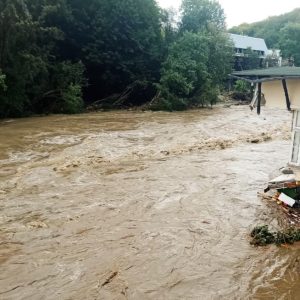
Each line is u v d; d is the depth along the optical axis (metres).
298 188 11.29
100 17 35.22
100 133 22.34
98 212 10.63
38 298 6.79
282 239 9.02
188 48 38.62
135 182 13.39
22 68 27.78
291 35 69.88
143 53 38.38
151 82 38.69
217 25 45.91
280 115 32.97
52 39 31.97
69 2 34.59
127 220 10.17
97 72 37.50
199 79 38.69
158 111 35.56
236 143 20.55
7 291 6.97
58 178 13.64
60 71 32.22
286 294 6.99
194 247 8.75
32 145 18.69
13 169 14.62
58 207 10.95
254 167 15.54
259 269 7.84
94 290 7.02
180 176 14.20
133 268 7.79
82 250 8.50
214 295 6.94
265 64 62.75
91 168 15.01
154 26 39.56
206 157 17.20
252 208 11.16
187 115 32.50
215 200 11.77
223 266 7.93
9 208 10.82
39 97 31.28
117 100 38.25
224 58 42.38
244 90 47.88
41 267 7.78
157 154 17.59
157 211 10.84
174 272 7.67
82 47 35.19
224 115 32.69
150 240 9.05
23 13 26.88
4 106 28.34
